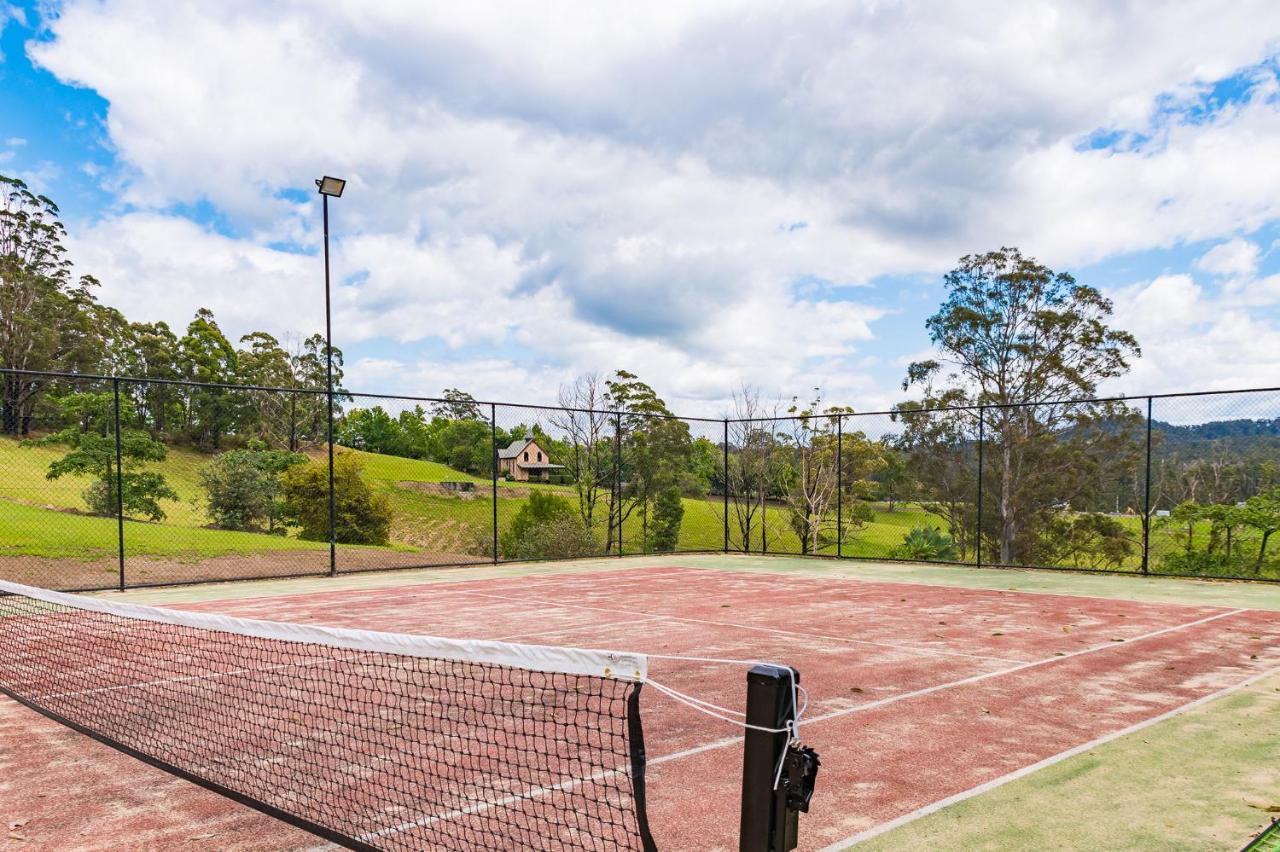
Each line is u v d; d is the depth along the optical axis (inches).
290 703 205.9
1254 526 786.8
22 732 185.2
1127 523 948.6
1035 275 1201.4
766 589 500.1
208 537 799.1
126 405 1227.2
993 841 121.4
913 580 558.3
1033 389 1203.2
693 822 127.3
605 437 1184.8
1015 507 1083.3
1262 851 118.0
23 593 217.2
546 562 702.5
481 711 198.1
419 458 1307.8
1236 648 291.0
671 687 227.5
